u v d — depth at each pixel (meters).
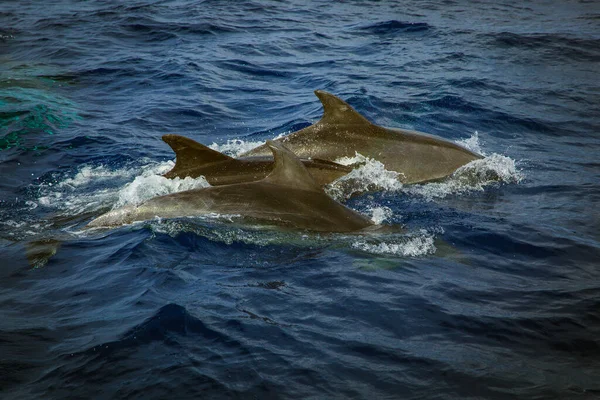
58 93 16.91
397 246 8.96
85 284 7.91
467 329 7.09
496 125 14.98
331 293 7.70
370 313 7.32
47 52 20.77
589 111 16.03
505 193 11.30
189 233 8.91
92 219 9.83
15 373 6.24
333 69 19.08
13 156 12.69
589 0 31.11
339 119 12.33
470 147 13.64
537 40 22.50
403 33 23.38
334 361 6.45
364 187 11.31
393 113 15.47
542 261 8.87
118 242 8.91
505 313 7.44
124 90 17.25
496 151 13.48
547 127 14.91
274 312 7.26
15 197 10.81
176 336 6.78
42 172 11.98
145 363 6.38
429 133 14.06
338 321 7.14
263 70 19.03
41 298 7.66
